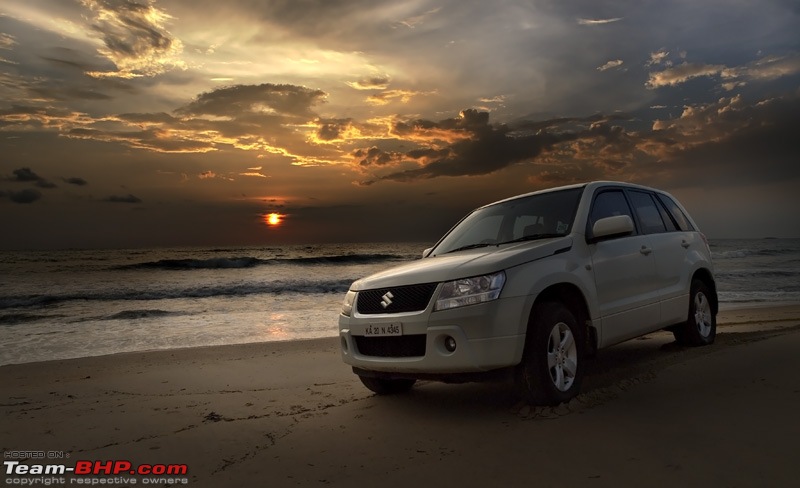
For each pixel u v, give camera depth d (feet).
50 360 26.84
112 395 19.02
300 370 22.72
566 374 13.58
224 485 10.12
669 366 16.58
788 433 10.28
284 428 13.69
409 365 13.08
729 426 10.96
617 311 15.37
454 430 12.37
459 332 12.42
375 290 14.23
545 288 13.23
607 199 17.12
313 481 10.02
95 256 164.14
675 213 20.39
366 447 11.73
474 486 9.16
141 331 39.24
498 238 16.56
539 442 11.00
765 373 14.78
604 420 12.01
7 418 15.71
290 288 71.97
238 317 46.32
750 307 44.62
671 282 18.31
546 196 17.15
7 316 48.70
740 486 8.27
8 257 159.33
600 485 8.72
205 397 18.15
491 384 16.70
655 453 9.87
